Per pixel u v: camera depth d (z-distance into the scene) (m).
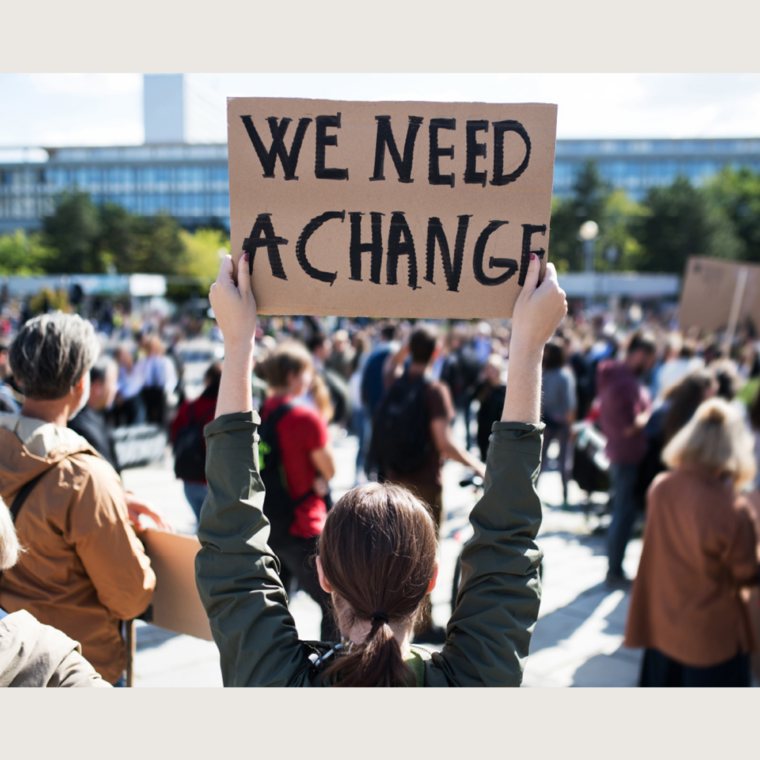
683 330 11.02
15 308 41.28
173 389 9.12
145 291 31.89
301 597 4.52
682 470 2.89
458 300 1.36
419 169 1.35
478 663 1.12
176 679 3.54
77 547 1.72
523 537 1.18
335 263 1.35
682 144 79.56
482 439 4.02
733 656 2.82
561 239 64.38
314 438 3.00
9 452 1.73
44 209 92.25
